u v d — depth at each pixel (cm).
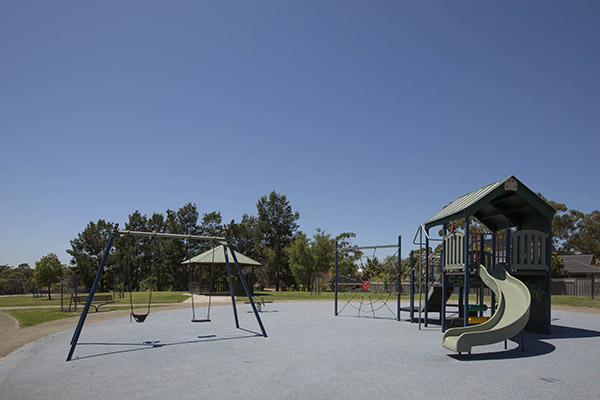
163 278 5397
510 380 573
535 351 789
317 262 4400
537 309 1060
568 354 758
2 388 556
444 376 598
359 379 584
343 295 2909
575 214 5906
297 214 5888
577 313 1584
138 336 993
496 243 1155
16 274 6775
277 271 5484
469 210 1004
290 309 1783
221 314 1541
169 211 5384
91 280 5075
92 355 770
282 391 527
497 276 975
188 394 517
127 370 646
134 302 2273
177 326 1178
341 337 973
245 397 504
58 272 3366
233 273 3100
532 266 1041
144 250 5375
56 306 2109
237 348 830
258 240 5569
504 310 834
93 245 5228
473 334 730
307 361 704
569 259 4966
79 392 531
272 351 796
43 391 539
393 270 2214
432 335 1009
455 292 2888
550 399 489
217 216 5575
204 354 769
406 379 583
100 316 1497
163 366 671
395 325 1205
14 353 807
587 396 500
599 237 5719
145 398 502
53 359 739
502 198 1163
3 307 2084
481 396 502
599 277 4388
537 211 1116
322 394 514
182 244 5312
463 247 1044
